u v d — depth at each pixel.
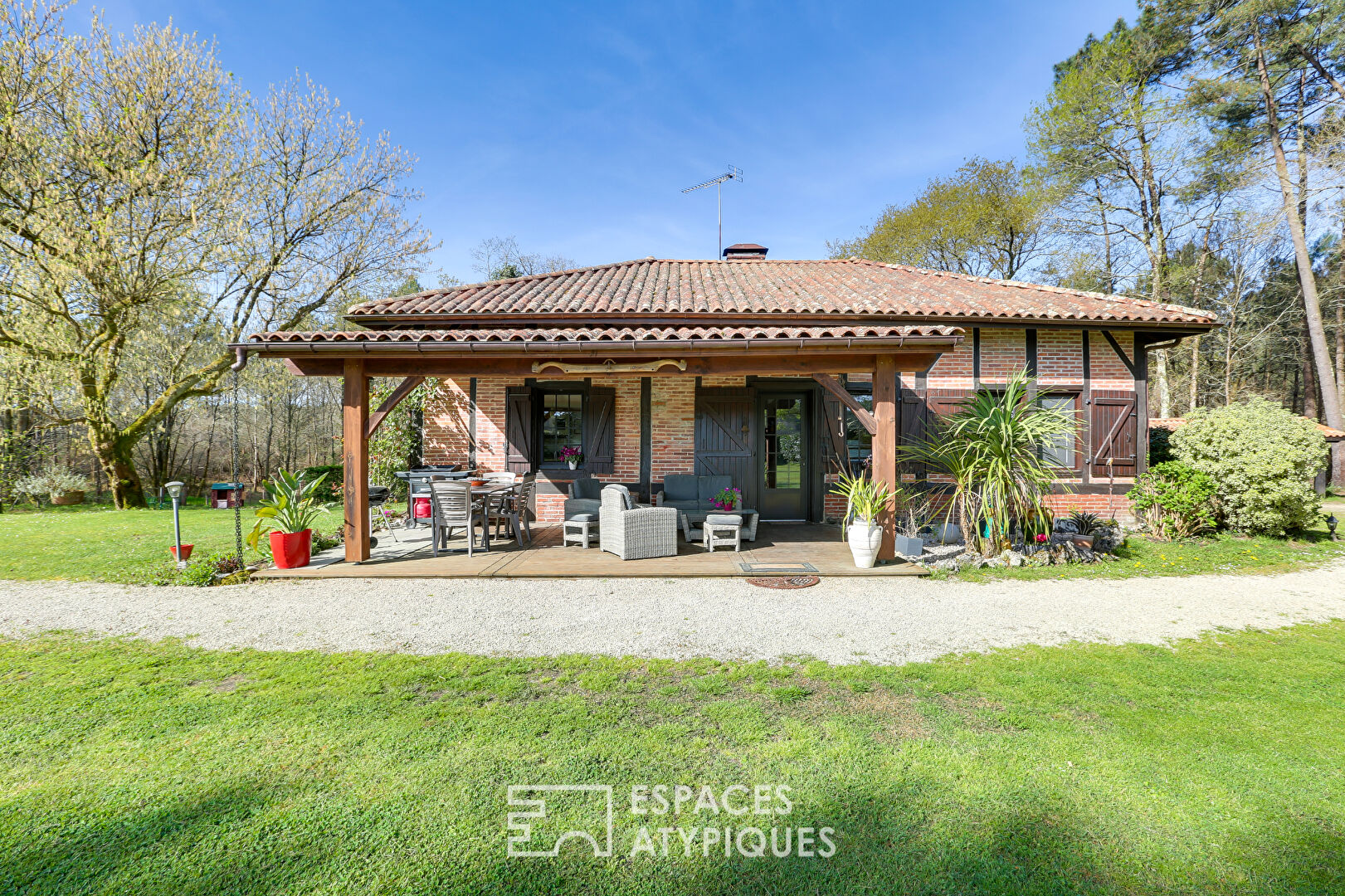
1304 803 2.44
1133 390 10.14
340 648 4.32
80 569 6.89
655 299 10.09
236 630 4.73
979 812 2.37
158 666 3.94
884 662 4.04
